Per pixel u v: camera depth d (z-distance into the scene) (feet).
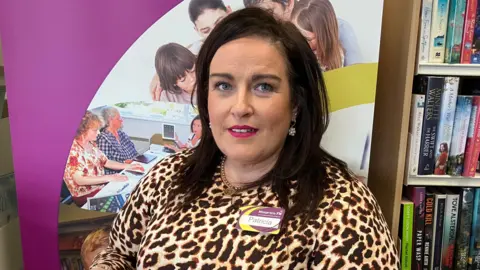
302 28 3.92
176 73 4.07
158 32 4.00
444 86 3.87
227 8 3.89
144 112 4.19
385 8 4.32
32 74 4.13
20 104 4.20
